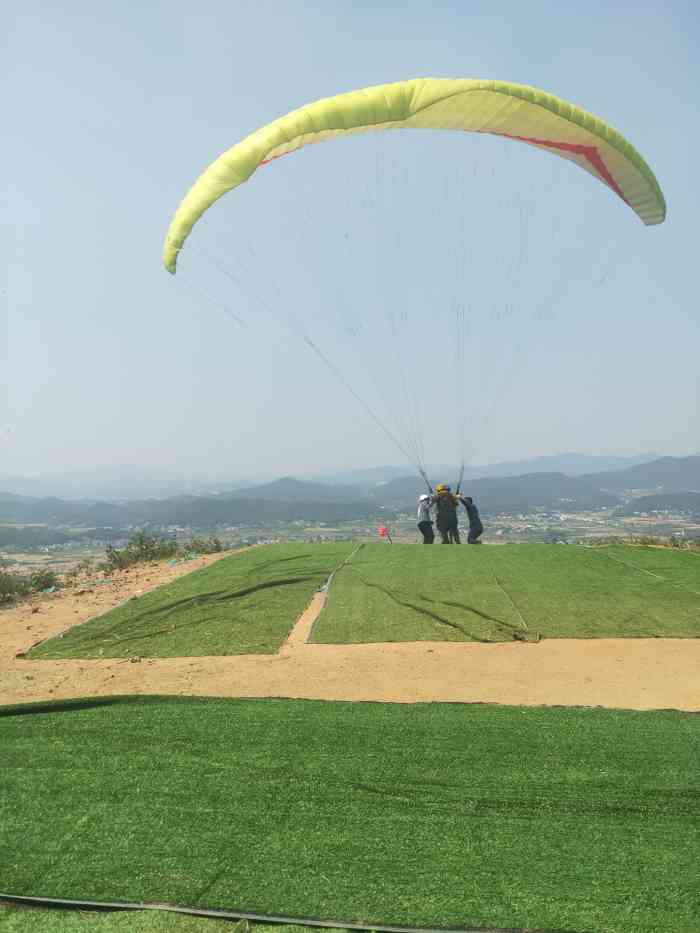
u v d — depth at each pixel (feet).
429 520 50.49
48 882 13.71
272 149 32.94
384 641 28.63
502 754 18.52
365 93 31.86
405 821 15.67
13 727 20.42
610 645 27.58
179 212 35.37
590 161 37.81
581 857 14.42
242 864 14.24
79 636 30.94
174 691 23.65
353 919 12.78
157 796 16.70
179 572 44.96
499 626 29.73
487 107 32.89
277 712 21.30
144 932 12.40
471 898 13.28
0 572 45.96
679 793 16.57
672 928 12.48
